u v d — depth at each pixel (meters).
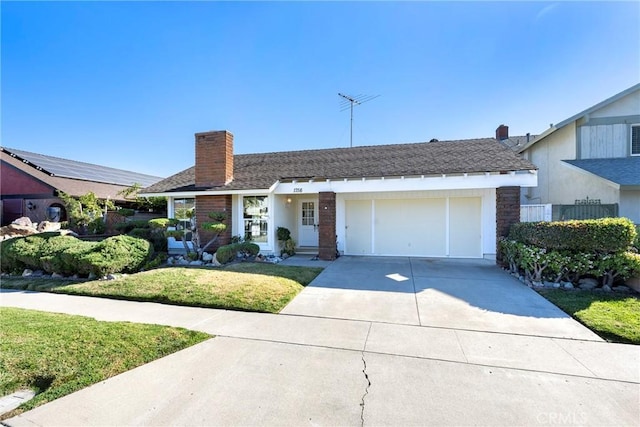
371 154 13.34
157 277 7.59
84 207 15.76
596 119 11.75
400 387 3.12
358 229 12.22
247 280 7.31
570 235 6.72
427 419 2.63
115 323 4.86
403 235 11.86
